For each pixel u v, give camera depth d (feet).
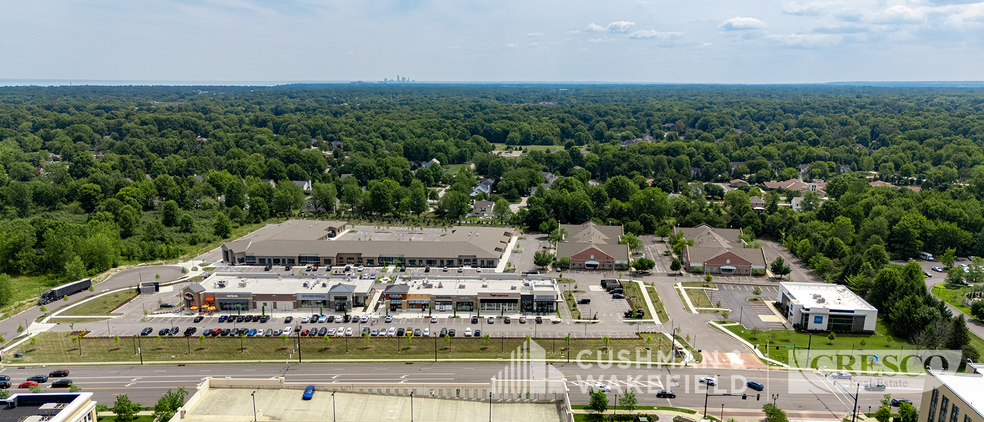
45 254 579.48
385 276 577.84
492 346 420.77
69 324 449.89
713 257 595.88
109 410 328.49
